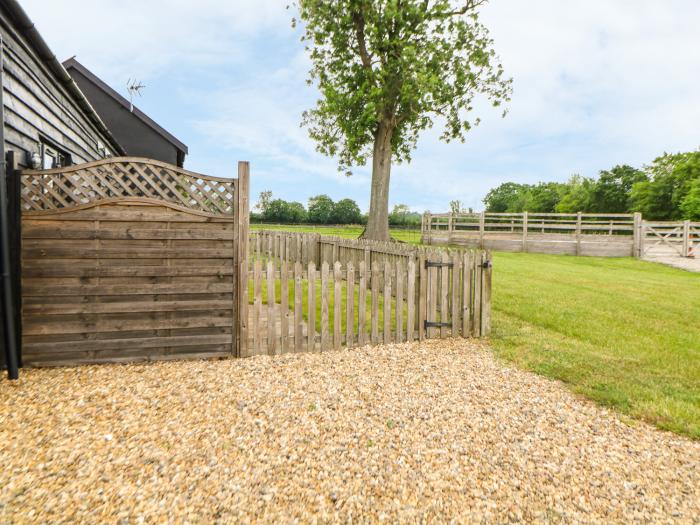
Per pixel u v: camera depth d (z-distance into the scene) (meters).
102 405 3.49
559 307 8.23
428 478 2.58
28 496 2.24
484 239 22.97
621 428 3.36
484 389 4.13
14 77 4.77
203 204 4.98
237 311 5.09
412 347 5.70
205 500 2.27
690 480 2.64
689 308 8.37
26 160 5.30
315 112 22.67
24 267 4.38
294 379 4.26
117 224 4.67
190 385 4.00
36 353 4.46
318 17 17.80
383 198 19.70
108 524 2.04
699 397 3.96
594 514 2.28
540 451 2.96
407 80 16.98
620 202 53.19
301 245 14.16
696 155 43.41
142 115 16.36
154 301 4.81
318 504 2.29
